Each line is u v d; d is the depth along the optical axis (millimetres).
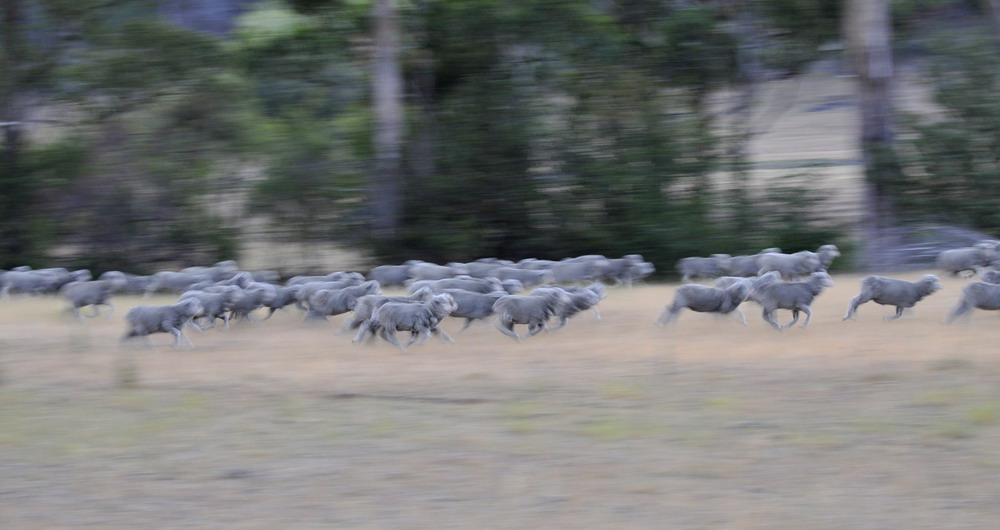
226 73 63375
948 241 59906
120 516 15102
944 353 25703
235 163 62344
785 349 27078
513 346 28953
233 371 25641
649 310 36500
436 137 62062
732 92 66625
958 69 61875
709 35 62656
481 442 18453
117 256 61562
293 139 61031
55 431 19672
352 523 14672
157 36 60188
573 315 31781
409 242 60719
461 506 15258
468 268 45688
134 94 60938
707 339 29344
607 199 60781
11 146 61031
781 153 92188
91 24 60188
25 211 60875
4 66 59406
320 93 66500
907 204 61062
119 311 39594
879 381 22578
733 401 21031
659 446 17938
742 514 14617
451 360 26797
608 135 61281
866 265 58250
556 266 47281
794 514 14555
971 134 61094
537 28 59719
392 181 60906
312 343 30234
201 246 61875
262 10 66438
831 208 63188
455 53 61094
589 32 60281
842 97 101688
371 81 65312
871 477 16000
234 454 18031
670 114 61469
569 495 15602
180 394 22891
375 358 27312
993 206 60938
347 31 64312
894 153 59094
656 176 60344
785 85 84562
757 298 30859
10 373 25703
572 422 19719
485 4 59688
